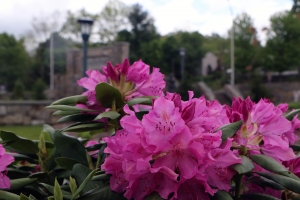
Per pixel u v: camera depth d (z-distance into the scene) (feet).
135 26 159.22
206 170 3.62
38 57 150.41
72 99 4.73
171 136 3.35
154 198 3.49
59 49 150.71
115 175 3.74
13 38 152.35
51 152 5.45
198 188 3.57
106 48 81.92
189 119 3.58
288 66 110.73
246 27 119.65
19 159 5.35
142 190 3.55
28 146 5.22
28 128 56.54
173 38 160.66
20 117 62.59
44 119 63.10
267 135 4.06
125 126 3.55
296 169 4.42
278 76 111.45
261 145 4.33
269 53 111.96
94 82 4.94
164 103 3.46
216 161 3.59
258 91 79.66
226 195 3.62
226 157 3.61
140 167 3.37
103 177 4.05
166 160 3.45
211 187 3.67
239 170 3.55
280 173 3.81
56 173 5.07
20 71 149.07
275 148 4.03
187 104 3.79
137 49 157.58
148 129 3.43
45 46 151.23
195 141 3.42
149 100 4.59
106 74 4.89
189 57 162.30
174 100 3.73
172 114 3.43
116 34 158.61
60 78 94.89
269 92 81.30
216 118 3.81
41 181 5.01
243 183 4.25
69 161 4.76
